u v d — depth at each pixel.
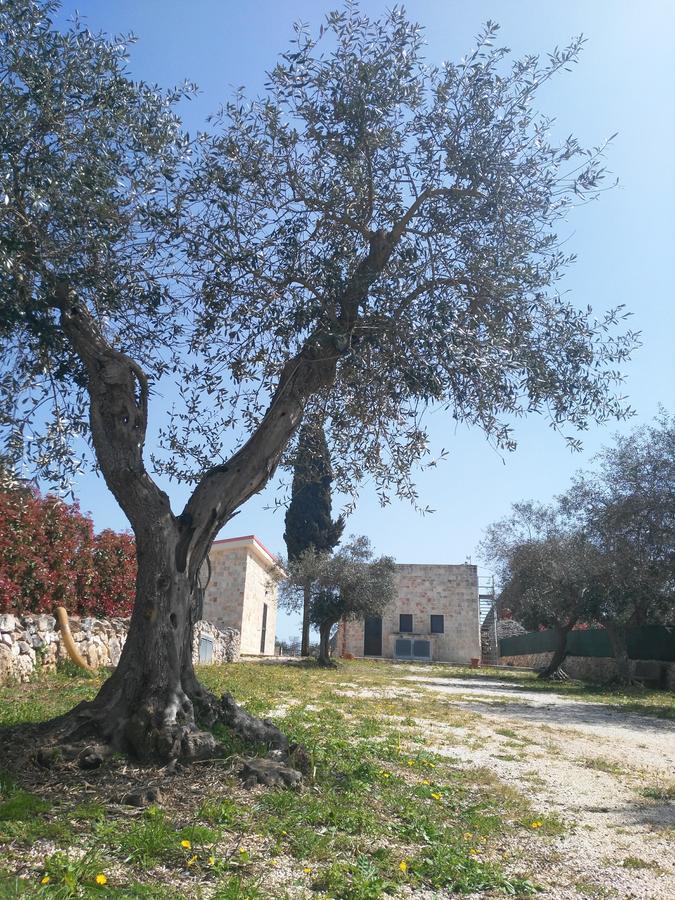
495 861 5.47
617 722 14.94
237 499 7.75
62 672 14.48
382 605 30.31
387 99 8.49
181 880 4.31
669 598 23.55
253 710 11.80
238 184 8.86
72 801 5.47
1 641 12.62
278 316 9.12
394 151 8.84
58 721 6.86
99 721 6.70
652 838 6.38
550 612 27.33
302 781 6.69
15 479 8.51
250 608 34.06
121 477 7.25
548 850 5.87
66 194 7.79
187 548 7.36
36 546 15.14
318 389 8.67
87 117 8.16
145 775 6.23
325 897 4.30
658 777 9.16
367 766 7.57
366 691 17.88
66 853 4.41
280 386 8.22
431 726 12.12
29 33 7.89
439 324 7.79
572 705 18.16
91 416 7.48
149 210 8.64
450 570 49.16
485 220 8.72
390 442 10.42
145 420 7.70
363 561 30.86
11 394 8.69
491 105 8.66
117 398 7.47
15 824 4.76
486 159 8.52
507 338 8.60
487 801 7.21
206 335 9.39
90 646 16.22
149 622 7.03
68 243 7.97
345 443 10.41
